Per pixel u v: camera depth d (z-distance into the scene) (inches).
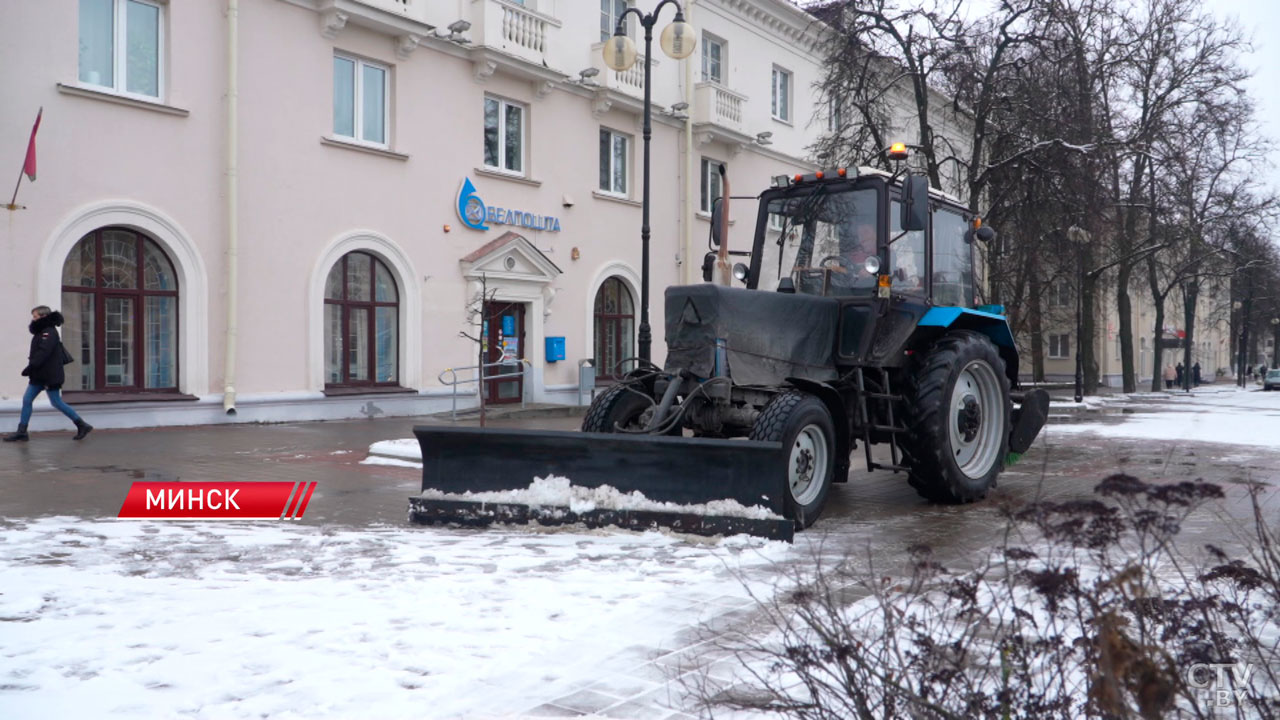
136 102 510.3
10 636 157.5
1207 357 2957.7
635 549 231.1
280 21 580.4
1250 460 437.1
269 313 576.7
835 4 777.6
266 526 263.1
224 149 552.4
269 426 550.3
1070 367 2039.9
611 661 147.6
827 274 318.3
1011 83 767.7
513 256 724.0
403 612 173.6
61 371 445.4
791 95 1056.8
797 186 330.3
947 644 103.7
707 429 290.7
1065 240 791.1
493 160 724.7
